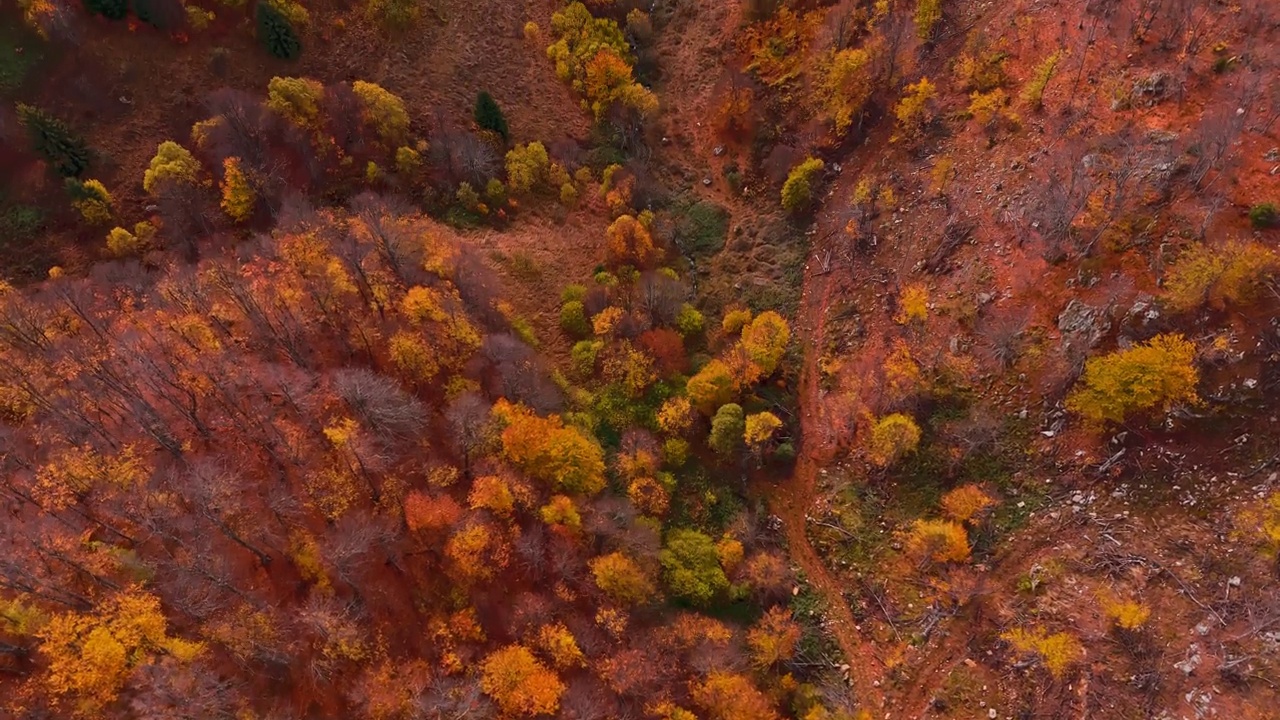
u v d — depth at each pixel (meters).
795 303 80.00
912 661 56.16
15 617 47.88
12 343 63.00
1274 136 59.88
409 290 70.88
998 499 59.97
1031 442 61.03
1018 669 52.38
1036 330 63.91
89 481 54.22
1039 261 66.12
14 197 77.56
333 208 82.81
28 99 79.94
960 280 70.31
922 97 80.44
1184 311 56.75
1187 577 51.00
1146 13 72.50
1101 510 56.09
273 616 52.12
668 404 71.44
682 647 57.25
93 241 77.62
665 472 68.75
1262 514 50.38
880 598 60.22
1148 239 60.75
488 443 63.19
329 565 53.94
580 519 61.31
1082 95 72.19
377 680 51.50
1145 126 66.50
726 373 70.88
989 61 81.00
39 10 79.81
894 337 71.62
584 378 75.44
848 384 71.12
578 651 55.31
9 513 53.47
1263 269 54.62
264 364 63.12
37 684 47.06
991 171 74.44
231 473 56.50
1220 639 48.09
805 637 59.56
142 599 49.03
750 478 69.50
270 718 49.00
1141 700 47.97
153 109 83.19
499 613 57.31
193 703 46.31
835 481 67.31
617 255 83.19
